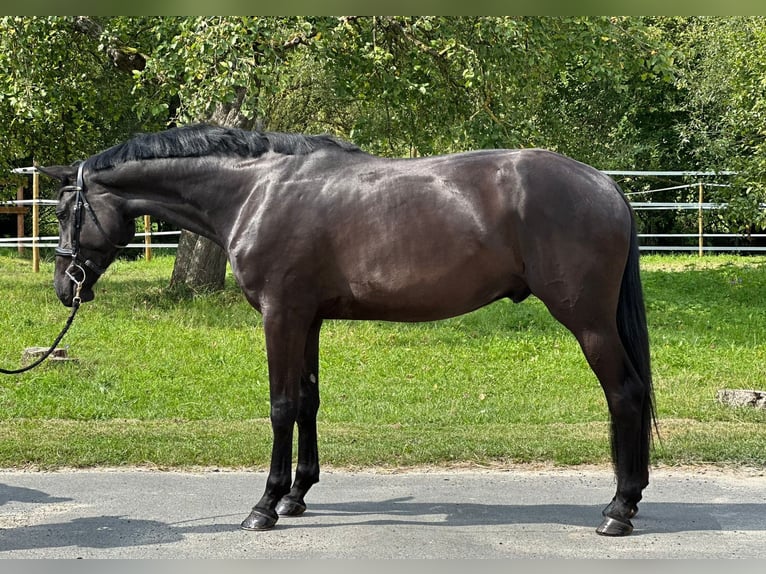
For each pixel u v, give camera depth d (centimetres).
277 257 529
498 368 1095
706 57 2230
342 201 528
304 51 1430
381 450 704
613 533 510
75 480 640
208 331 1277
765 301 1538
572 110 2439
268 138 557
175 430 775
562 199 502
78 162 580
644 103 2453
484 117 1362
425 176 523
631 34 1433
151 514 559
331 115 2117
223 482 635
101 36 1462
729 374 1036
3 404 874
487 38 1300
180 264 1520
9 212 2133
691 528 527
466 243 509
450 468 677
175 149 560
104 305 1403
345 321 1340
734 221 1764
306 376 567
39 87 1442
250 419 841
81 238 570
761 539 506
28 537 515
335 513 564
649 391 517
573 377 1038
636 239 524
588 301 501
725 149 2103
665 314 1428
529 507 573
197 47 1158
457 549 491
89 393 930
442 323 1347
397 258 516
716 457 682
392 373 1067
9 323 1258
